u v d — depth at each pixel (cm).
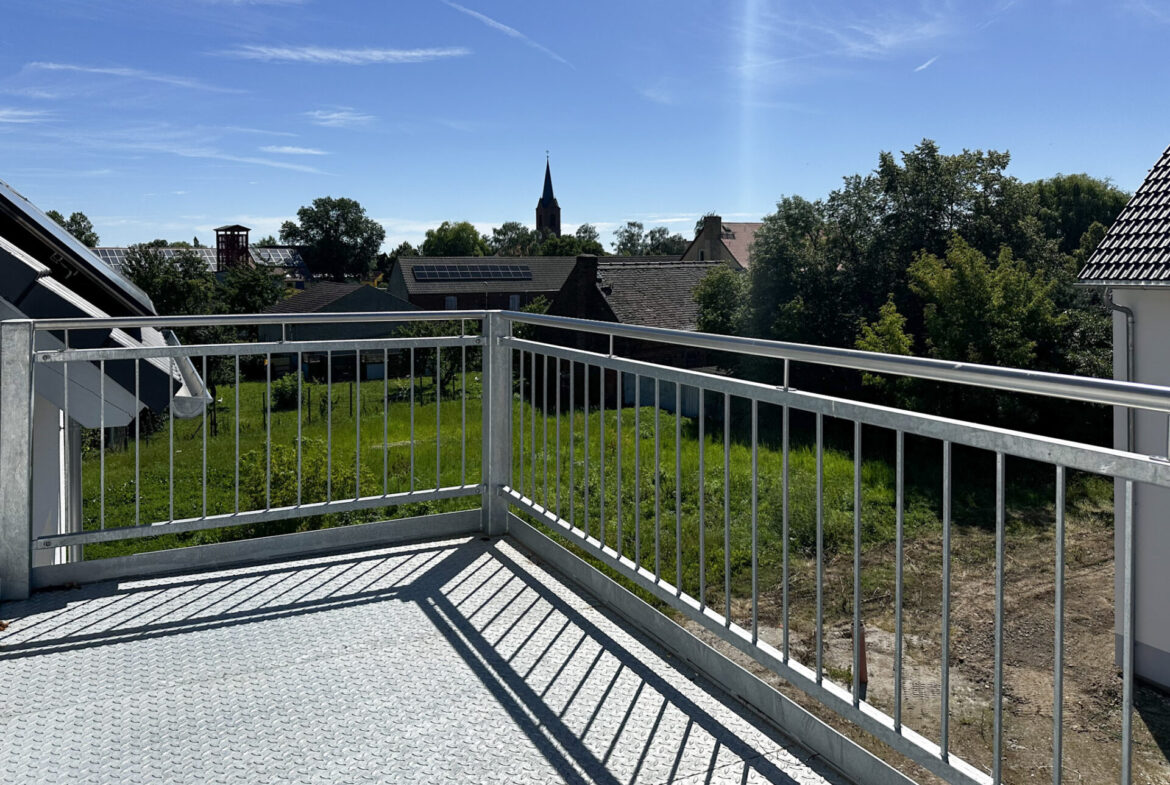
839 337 2055
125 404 305
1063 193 4438
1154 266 474
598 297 2959
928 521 818
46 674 246
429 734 214
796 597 542
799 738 209
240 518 337
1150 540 472
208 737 211
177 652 262
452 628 282
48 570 315
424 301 6062
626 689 239
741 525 715
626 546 608
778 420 1831
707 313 2388
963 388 1559
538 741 210
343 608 299
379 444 1588
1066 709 421
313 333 4284
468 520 388
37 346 308
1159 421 457
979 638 499
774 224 2186
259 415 2647
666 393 2461
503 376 381
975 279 1576
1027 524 816
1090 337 1551
